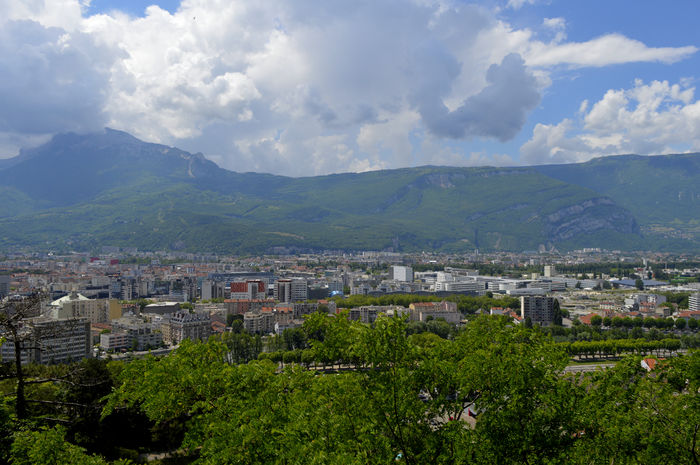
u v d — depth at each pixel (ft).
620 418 174.29
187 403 211.82
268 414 182.50
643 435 172.65
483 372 193.36
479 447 179.22
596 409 183.62
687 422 169.07
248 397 201.05
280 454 160.04
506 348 211.41
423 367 189.67
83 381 414.41
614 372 196.24
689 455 166.09
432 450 180.65
